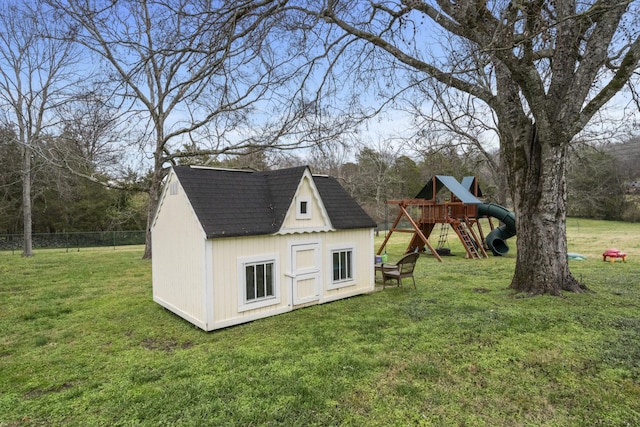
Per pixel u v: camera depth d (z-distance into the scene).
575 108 6.64
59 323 6.27
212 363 4.43
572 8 6.75
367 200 34.91
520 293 7.43
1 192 25.75
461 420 3.18
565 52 6.85
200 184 6.28
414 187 36.72
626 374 3.95
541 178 7.23
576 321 5.66
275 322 6.09
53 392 3.83
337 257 7.60
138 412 3.37
